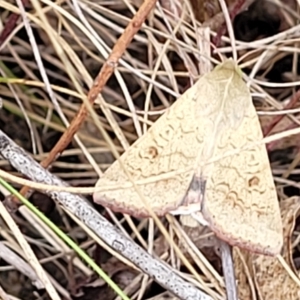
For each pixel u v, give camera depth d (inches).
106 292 4.2
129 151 2.8
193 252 3.6
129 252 3.0
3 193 4.1
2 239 4.2
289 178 4.3
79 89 2.7
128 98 3.7
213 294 3.5
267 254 2.7
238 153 2.8
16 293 4.2
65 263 4.3
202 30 3.9
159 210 2.7
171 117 2.8
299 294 3.4
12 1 4.2
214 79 2.9
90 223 3.1
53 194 3.1
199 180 2.7
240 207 2.7
